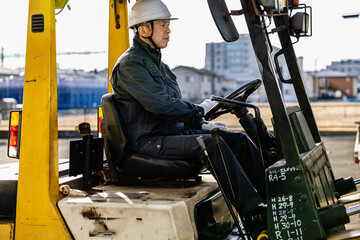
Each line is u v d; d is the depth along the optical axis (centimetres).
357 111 3225
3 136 2228
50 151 262
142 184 304
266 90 239
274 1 234
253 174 304
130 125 307
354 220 471
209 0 238
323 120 2723
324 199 255
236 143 309
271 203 234
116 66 310
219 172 273
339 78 7131
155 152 297
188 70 5922
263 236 256
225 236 298
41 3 267
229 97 320
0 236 265
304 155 250
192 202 257
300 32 277
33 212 261
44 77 265
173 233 239
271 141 294
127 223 246
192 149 286
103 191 283
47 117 263
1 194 276
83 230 253
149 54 310
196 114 301
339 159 1108
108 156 306
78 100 2936
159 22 312
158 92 296
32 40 267
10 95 3381
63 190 266
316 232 225
